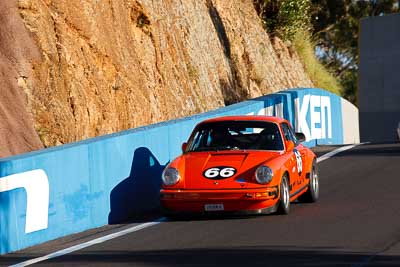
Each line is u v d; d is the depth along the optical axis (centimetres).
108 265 2989
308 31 12838
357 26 18325
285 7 11162
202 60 8400
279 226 3669
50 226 3669
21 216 3494
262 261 2916
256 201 3841
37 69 5459
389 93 14312
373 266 2802
